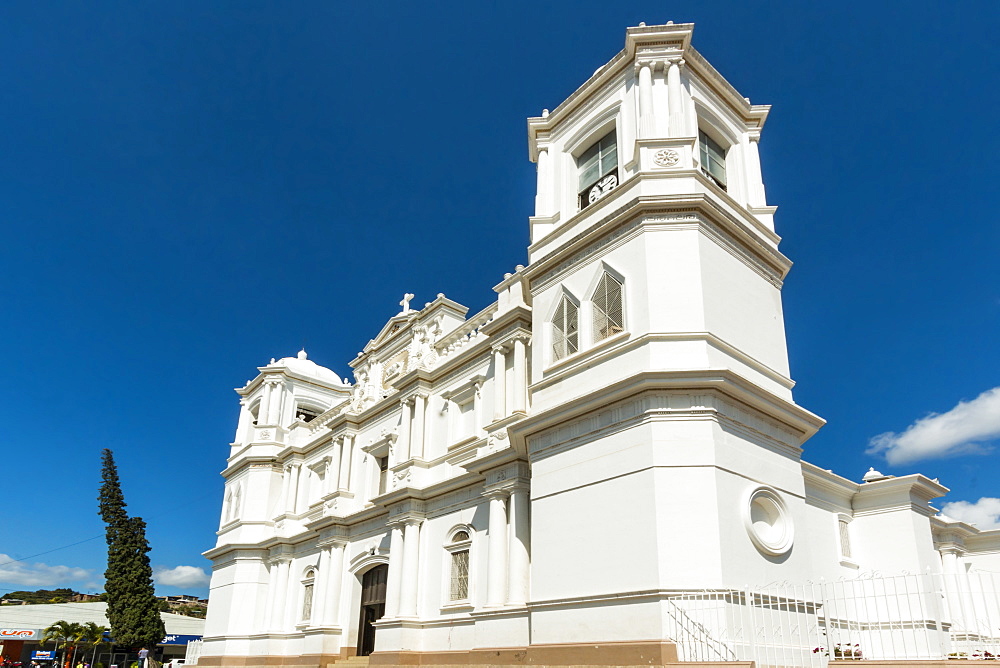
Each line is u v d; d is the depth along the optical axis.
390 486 27.05
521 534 20.11
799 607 16.23
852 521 25.16
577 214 20.52
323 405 41.72
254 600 34.81
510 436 19.56
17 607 63.94
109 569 49.38
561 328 19.88
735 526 15.45
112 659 59.03
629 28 20.48
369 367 32.88
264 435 38.50
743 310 18.53
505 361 23.25
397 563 25.16
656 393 16.22
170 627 70.50
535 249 21.62
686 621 14.05
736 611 14.49
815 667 14.96
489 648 19.81
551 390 19.20
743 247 19.33
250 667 32.34
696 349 16.64
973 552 30.00
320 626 28.22
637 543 15.40
